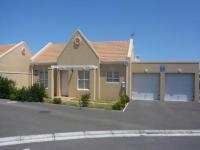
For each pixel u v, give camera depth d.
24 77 30.47
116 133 12.59
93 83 27.28
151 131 13.02
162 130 13.25
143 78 28.02
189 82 27.02
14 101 23.02
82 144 10.50
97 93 27.42
